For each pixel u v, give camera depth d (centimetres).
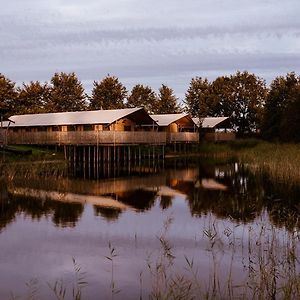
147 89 8344
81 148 4388
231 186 2523
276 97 6100
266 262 1035
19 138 4428
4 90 6456
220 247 1202
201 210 1741
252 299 838
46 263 1099
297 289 792
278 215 1594
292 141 4581
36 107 6950
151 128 5328
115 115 4438
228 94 8219
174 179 2969
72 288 942
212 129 6669
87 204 1884
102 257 1140
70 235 1353
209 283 938
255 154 3803
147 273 1019
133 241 1283
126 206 1845
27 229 1425
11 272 1040
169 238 1305
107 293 911
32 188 2330
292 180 2506
